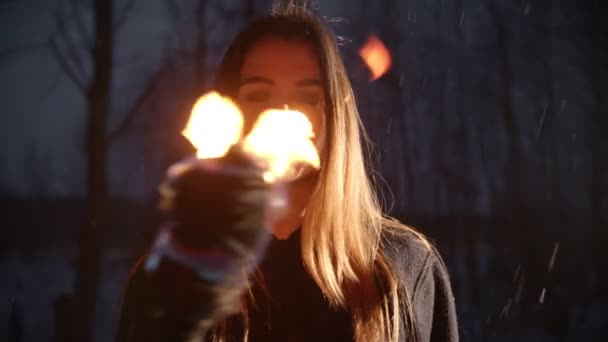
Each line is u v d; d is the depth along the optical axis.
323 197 1.72
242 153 0.90
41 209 22.23
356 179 1.79
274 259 1.69
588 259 16.83
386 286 1.72
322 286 1.65
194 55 9.75
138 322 0.97
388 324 1.68
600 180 18.17
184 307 0.88
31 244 21.09
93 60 8.41
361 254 1.74
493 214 17.31
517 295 13.82
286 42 1.71
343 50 2.79
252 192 0.87
